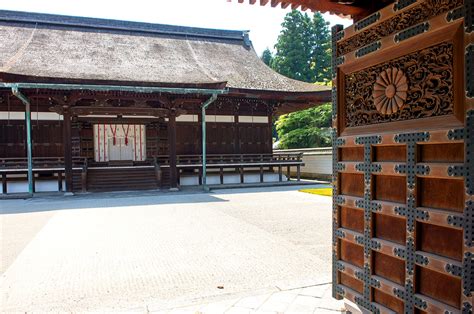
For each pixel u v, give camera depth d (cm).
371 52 304
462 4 229
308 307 389
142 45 2348
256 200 1328
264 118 2247
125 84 1553
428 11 255
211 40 2705
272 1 365
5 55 1870
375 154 308
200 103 1914
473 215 222
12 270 538
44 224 903
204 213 1041
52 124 1892
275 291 439
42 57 1880
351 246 342
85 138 2064
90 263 567
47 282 485
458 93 235
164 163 1950
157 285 468
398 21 280
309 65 3853
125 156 2130
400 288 277
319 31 3872
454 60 238
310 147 2836
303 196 1443
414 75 270
